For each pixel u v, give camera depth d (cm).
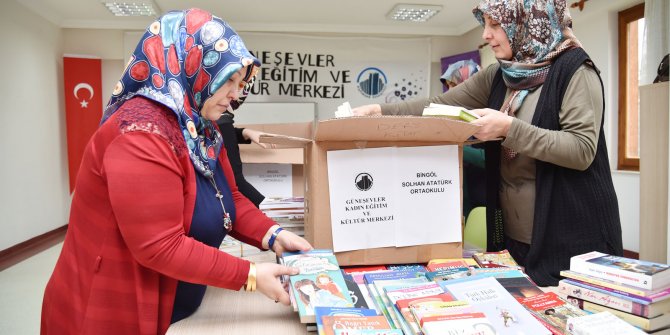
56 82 542
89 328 80
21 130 454
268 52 607
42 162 499
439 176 101
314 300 76
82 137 558
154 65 79
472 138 113
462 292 80
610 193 114
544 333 67
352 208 97
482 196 154
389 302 78
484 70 151
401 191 99
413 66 636
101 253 81
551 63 117
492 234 129
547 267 112
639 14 367
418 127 91
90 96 561
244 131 167
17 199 442
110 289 81
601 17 396
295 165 167
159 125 74
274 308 87
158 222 71
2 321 253
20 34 457
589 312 77
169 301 82
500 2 121
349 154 96
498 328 68
